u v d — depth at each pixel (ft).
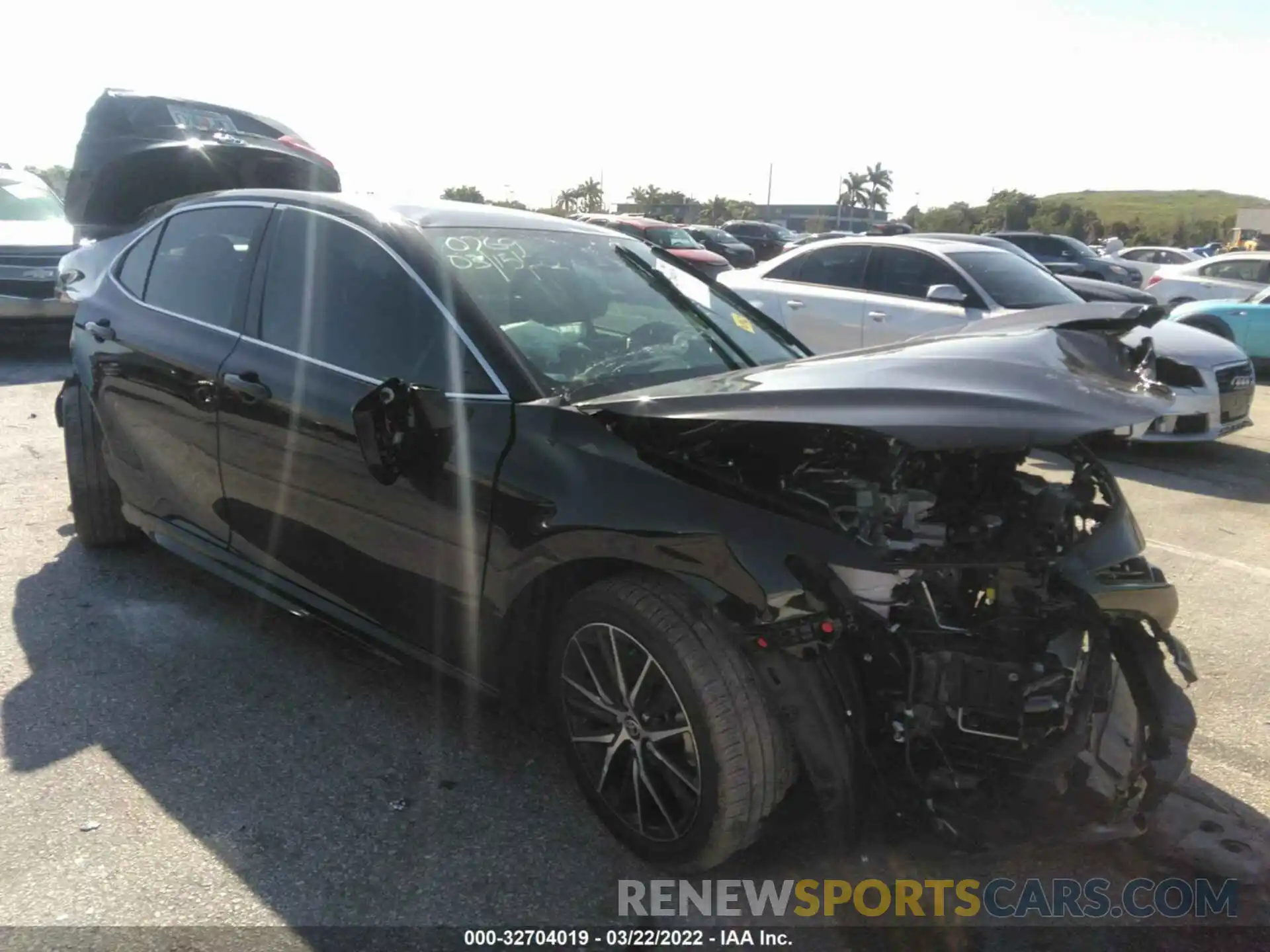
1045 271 29.22
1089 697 8.47
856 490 8.57
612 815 9.22
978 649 8.24
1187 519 20.62
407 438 9.52
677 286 12.71
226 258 12.94
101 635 13.26
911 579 8.34
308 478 11.09
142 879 8.70
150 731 11.04
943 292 25.57
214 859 8.98
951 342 9.44
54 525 17.35
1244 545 18.84
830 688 7.92
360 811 9.76
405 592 10.41
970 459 9.86
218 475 12.41
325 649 13.08
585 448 9.01
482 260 11.10
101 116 29.22
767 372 9.10
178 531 13.79
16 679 12.08
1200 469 25.25
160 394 13.08
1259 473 24.88
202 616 13.94
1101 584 8.93
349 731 11.15
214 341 12.49
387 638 10.91
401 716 11.51
